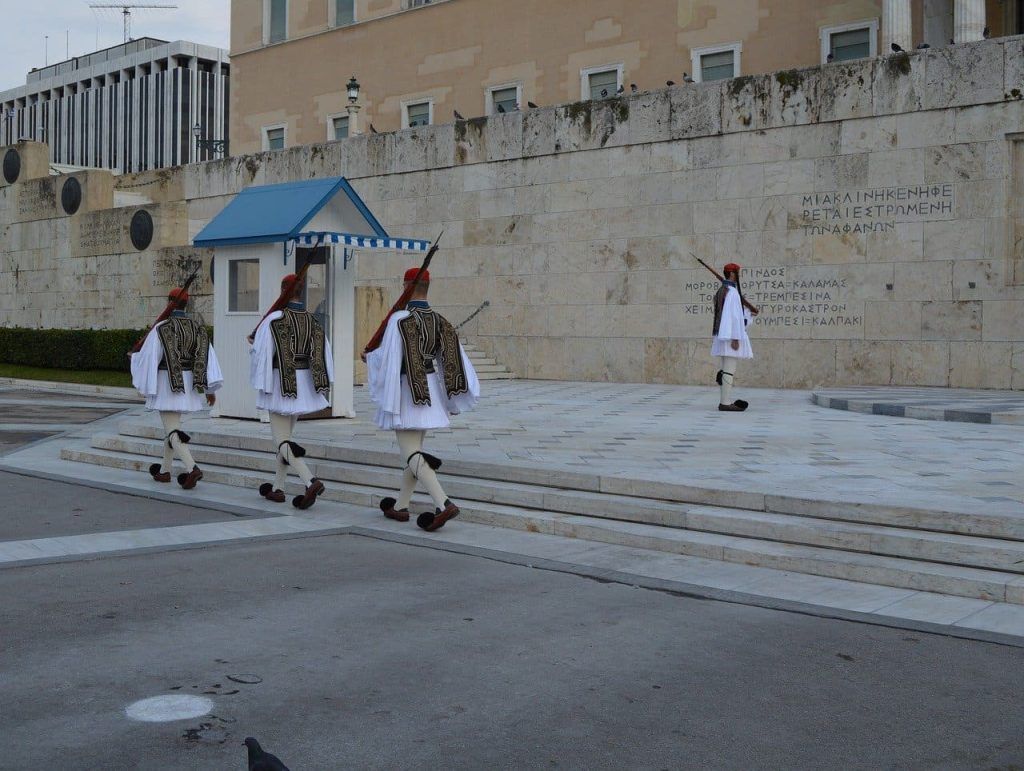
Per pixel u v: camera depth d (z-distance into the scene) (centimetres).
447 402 891
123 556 793
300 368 997
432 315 883
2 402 2252
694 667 542
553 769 417
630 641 585
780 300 2145
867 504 796
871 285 2041
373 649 566
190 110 12425
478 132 2595
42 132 13338
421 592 689
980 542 728
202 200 3391
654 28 2958
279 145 4009
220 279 1462
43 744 434
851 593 697
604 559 791
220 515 969
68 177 3300
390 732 452
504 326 2561
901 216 2005
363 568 759
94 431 1662
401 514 928
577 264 2438
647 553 811
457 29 3412
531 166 2506
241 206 1452
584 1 3103
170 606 648
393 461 1090
